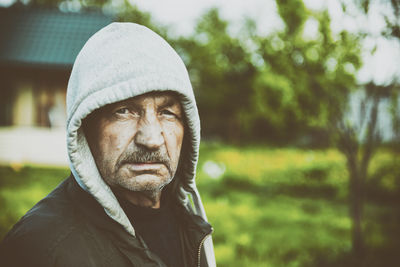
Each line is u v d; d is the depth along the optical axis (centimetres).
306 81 489
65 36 1174
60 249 85
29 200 636
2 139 1069
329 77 477
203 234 126
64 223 89
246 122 2078
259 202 760
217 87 2194
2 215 521
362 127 477
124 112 95
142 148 94
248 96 2050
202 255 135
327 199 816
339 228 577
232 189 890
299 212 686
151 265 97
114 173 95
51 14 1275
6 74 1069
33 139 1087
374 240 506
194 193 137
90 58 92
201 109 2330
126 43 92
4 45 1092
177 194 127
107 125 95
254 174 1014
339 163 987
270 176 984
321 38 466
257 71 1938
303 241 500
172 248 119
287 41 500
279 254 443
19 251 83
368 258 432
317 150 1509
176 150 103
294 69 504
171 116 102
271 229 556
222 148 1825
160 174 98
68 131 89
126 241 95
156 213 112
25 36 1148
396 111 510
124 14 1723
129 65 90
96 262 89
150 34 97
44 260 82
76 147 89
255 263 407
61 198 96
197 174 1045
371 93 463
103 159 95
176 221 127
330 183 853
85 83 90
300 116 530
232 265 396
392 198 747
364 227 571
